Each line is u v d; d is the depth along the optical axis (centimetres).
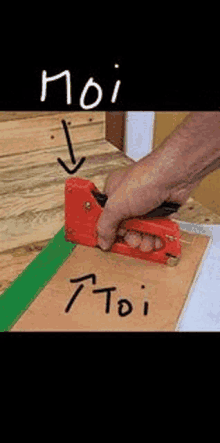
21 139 96
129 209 60
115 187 64
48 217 79
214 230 75
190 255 67
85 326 55
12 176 90
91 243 68
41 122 96
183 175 56
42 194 85
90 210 64
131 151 125
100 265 65
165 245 64
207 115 49
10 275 66
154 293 60
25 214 79
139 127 117
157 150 57
